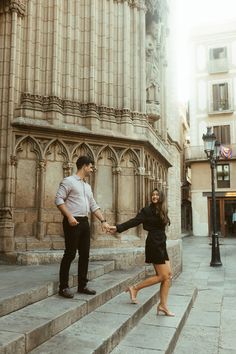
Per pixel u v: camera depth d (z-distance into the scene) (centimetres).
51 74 802
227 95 3481
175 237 1508
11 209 724
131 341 434
